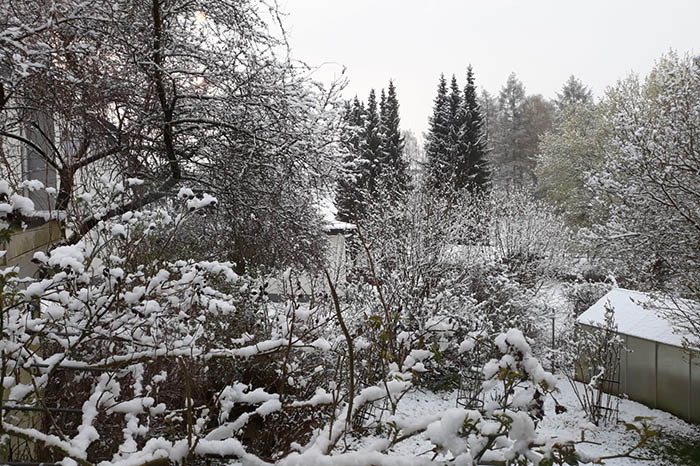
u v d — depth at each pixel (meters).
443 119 33.69
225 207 8.79
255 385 6.16
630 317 12.29
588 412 10.91
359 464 2.25
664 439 9.77
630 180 10.65
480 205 18.41
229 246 9.55
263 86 8.32
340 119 8.91
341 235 13.14
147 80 7.55
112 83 7.11
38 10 6.00
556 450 2.15
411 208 13.95
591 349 11.90
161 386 4.86
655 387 11.45
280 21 7.96
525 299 14.98
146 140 7.83
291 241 9.36
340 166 9.16
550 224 19.03
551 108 47.59
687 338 10.27
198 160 9.05
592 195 17.44
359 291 11.14
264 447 5.61
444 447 2.16
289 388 6.07
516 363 2.46
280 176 8.87
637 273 11.50
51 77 6.05
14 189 3.62
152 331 4.35
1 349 2.88
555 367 14.29
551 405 11.55
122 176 7.09
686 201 9.95
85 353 4.68
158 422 4.82
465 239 15.51
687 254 9.90
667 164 9.53
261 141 8.50
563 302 17.72
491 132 47.41
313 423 5.59
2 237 2.77
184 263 4.35
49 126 7.11
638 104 11.16
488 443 2.21
